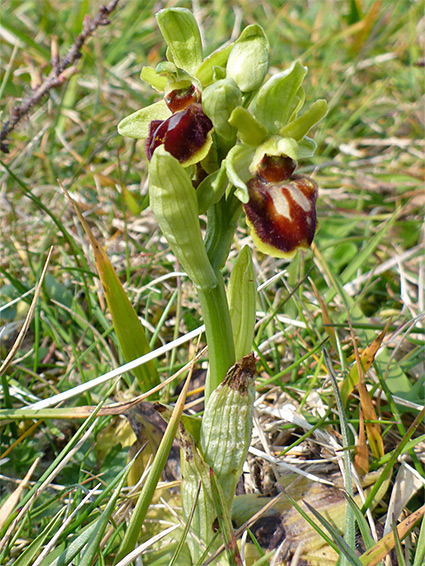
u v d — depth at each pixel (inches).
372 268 7.5
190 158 3.9
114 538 4.3
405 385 5.8
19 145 9.6
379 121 11.1
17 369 6.1
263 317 6.6
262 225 3.9
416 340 6.2
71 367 6.4
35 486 4.5
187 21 4.2
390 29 11.8
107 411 4.8
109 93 10.9
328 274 6.9
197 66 4.2
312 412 5.8
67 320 7.0
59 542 4.5
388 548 3.9
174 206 3.7
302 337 6.6
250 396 4.0
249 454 5.4
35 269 7.5
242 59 3.9
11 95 10.6
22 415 4.8
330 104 10.7
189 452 4.1
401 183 9.2
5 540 4.2
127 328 5.3
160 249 8.2
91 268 7.7
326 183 9.4
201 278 3.9
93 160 10.0
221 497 4.1
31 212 8.9
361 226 8.8
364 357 5.2
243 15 13.2
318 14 13.5
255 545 4.4
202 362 6.3
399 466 5.1
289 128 4.0
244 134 3.8
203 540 4.3
